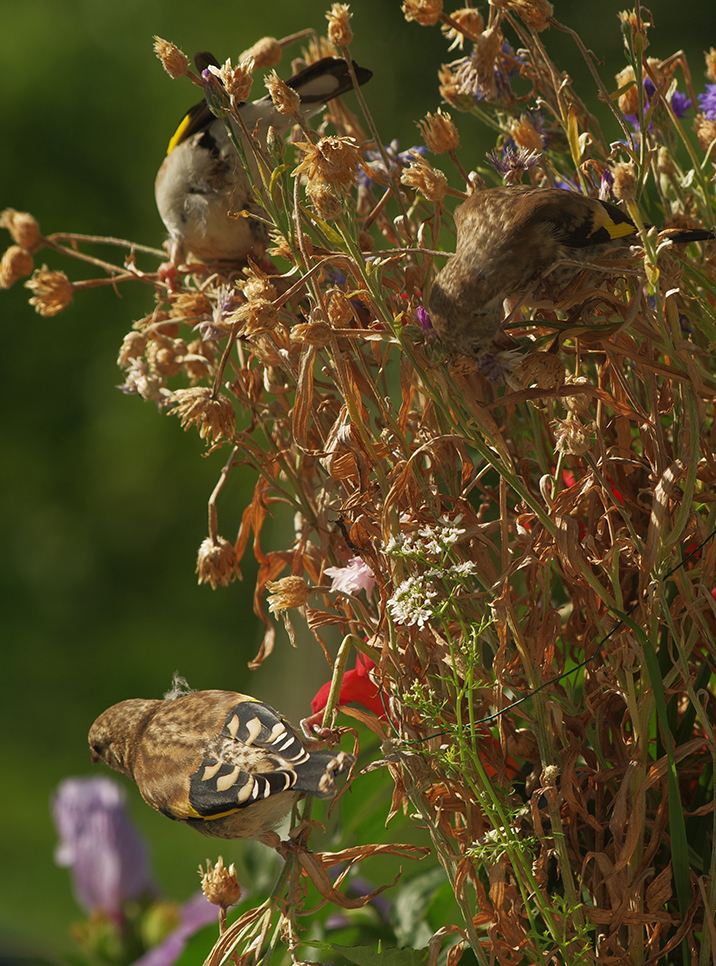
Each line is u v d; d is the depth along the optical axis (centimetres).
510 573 308
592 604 322
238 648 3139
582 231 306
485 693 315
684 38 2123
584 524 348
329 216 295
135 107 2761
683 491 310
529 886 309
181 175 413
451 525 306
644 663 301
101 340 3045
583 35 1986
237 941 317
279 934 332
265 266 420
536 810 304
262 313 304
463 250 312
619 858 301
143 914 588
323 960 420
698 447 293
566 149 376
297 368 336
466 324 304
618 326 295
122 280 408
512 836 291
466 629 315
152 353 382
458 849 324
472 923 309
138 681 2941
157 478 3225
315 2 2612
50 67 2748
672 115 360
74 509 3284
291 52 2503
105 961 582
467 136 1575
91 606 3250
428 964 311
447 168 802
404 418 327
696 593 323
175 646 3127
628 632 303
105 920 588
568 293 310
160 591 3278
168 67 319
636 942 304
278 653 1816
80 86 2755
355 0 2169
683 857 296
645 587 310
